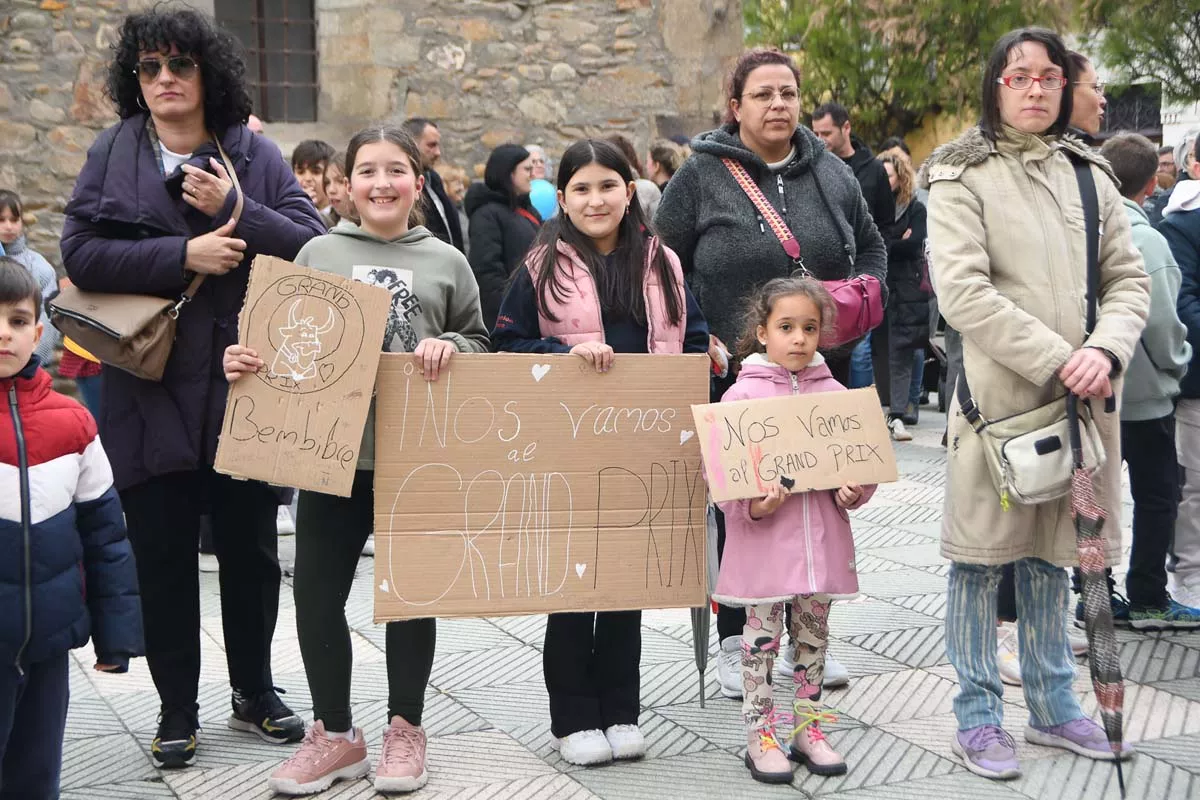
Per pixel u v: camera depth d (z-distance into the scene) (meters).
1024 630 3.49
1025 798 3.14
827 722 3.66
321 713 3.28
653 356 3.26
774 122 3.87
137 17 3.42
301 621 3.25
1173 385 4.29
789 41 15.66
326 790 3.24
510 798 3.18
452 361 3.16
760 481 3.17
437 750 3.52
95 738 3.66
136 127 3.47
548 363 3.21
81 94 8.69
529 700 3.93
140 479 3.37
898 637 4.45
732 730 3.64
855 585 3.30
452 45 9.50
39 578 2.73
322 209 6.52
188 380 3.37
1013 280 3.29
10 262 2.74
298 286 3.05
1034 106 3.30
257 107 9.43
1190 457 4.61
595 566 3.26
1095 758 3.37
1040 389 3.24
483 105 9.59
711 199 3.91
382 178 3.27
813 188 3.96
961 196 3.32
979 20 14.52
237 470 3.00
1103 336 3.20
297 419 3.03
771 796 3.17
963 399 3.32
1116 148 4.53
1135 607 4.47
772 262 3.82
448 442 3.17
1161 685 3.91
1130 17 15.66
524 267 3.41
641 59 9.81
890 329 8.57
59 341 8.45
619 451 3.26
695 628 3.64
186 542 3.44
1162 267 4.20
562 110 9.73
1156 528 4.39
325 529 3.23
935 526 6.20
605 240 3.44
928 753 3.44
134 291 3.31
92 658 4.45
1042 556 3.35
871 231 4.13
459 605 3.19
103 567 2.88
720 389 3.90
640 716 3.76
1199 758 3.36
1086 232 3.30
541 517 3.23
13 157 8.59
